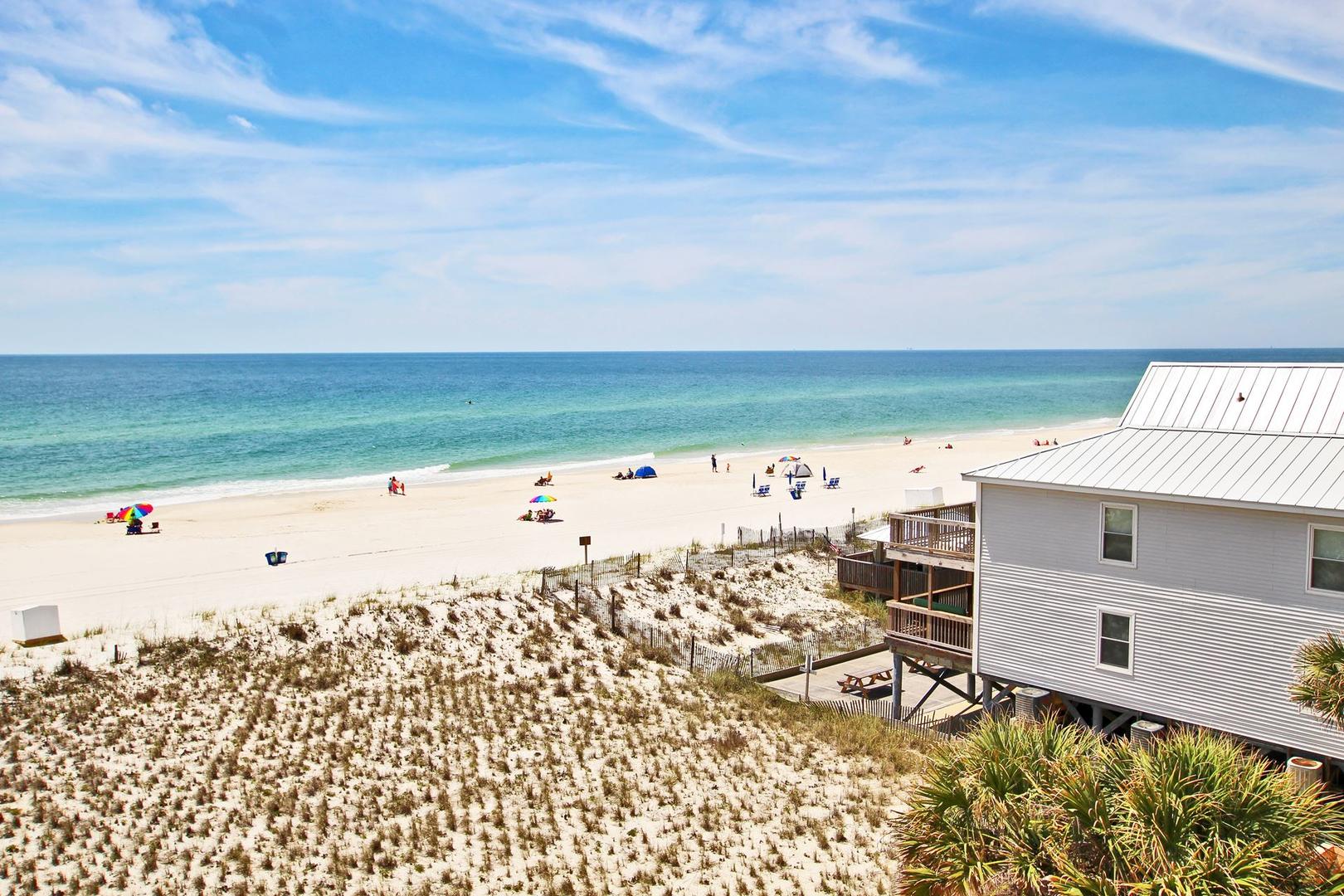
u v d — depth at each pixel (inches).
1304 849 402.6
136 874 663.1
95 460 3292.3
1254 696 748.6
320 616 1197.1
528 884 669.9
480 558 1673.2
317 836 727.7
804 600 1457.9
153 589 1453.0
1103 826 415.5
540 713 987.9
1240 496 737.0
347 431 4274.1
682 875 681.0
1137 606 809.5
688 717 991.0
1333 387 824.3
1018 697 898.7
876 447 3752.5
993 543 906.7
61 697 948.6
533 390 7529.5
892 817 757.3
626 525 2031.3
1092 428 4704.7
